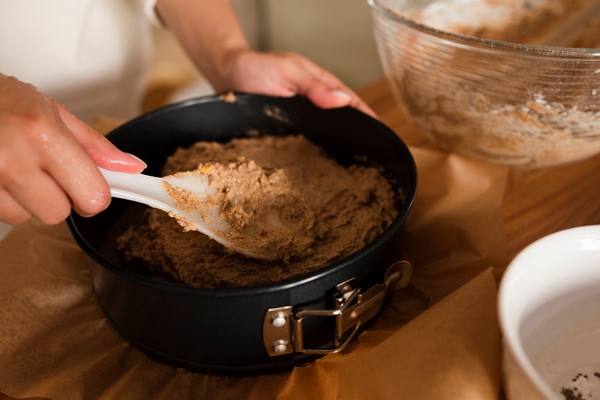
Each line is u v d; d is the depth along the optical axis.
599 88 0.48
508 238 0.55
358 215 0.54
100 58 0.83
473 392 0.37
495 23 0.67
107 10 0.81
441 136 0.61
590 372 0.38
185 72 1.28
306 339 0.42
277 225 0.49
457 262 0.50
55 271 0.53
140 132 0.58
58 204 0.38
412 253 0.53
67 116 0.40
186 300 0.38
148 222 0.54
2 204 0.38
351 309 0.40
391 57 0.59
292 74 0.63
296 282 0.37
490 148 0.58
